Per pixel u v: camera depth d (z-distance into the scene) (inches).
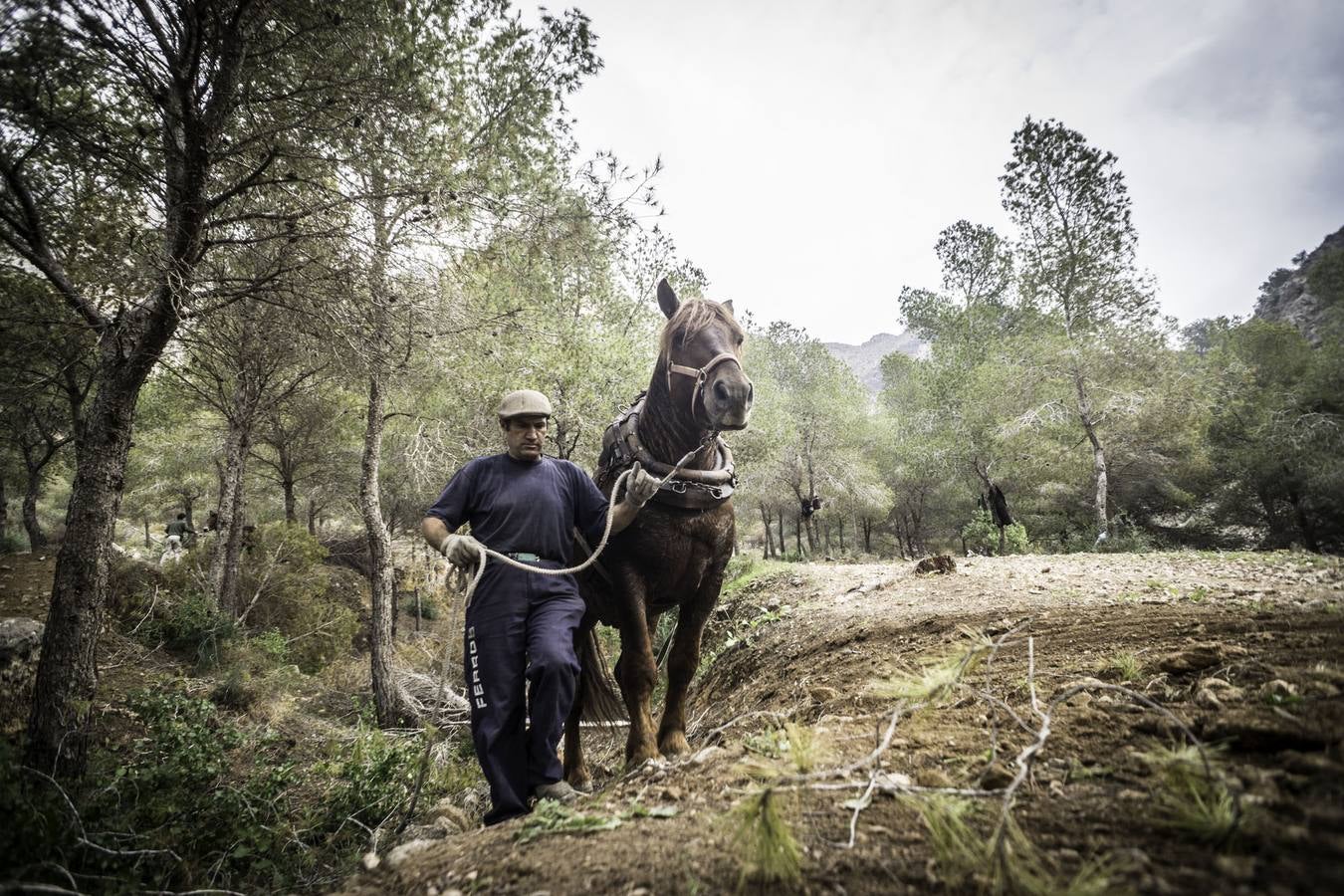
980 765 75.9
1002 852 51.2
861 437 1302.9
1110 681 95.9
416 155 208.1
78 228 192.2
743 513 1545.3
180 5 153.9
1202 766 58.7
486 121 293.6
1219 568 247.0
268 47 183.5
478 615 117.6
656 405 146.9
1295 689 73.7
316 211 184.4
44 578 403.2
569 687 112.8
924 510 1567.4
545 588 119.0
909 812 66.3
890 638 191.8
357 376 296.0
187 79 156.6
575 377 401.7
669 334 146.9
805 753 75.2
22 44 134.6
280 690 361.4
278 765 215.6
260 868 126.5
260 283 183.2
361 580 893.8
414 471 451.2
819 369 1272.1
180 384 430.9
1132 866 48.9
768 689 201.0
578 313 453.4
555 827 80.6
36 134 156.3
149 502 1055.6
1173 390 817.5
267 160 171.8
